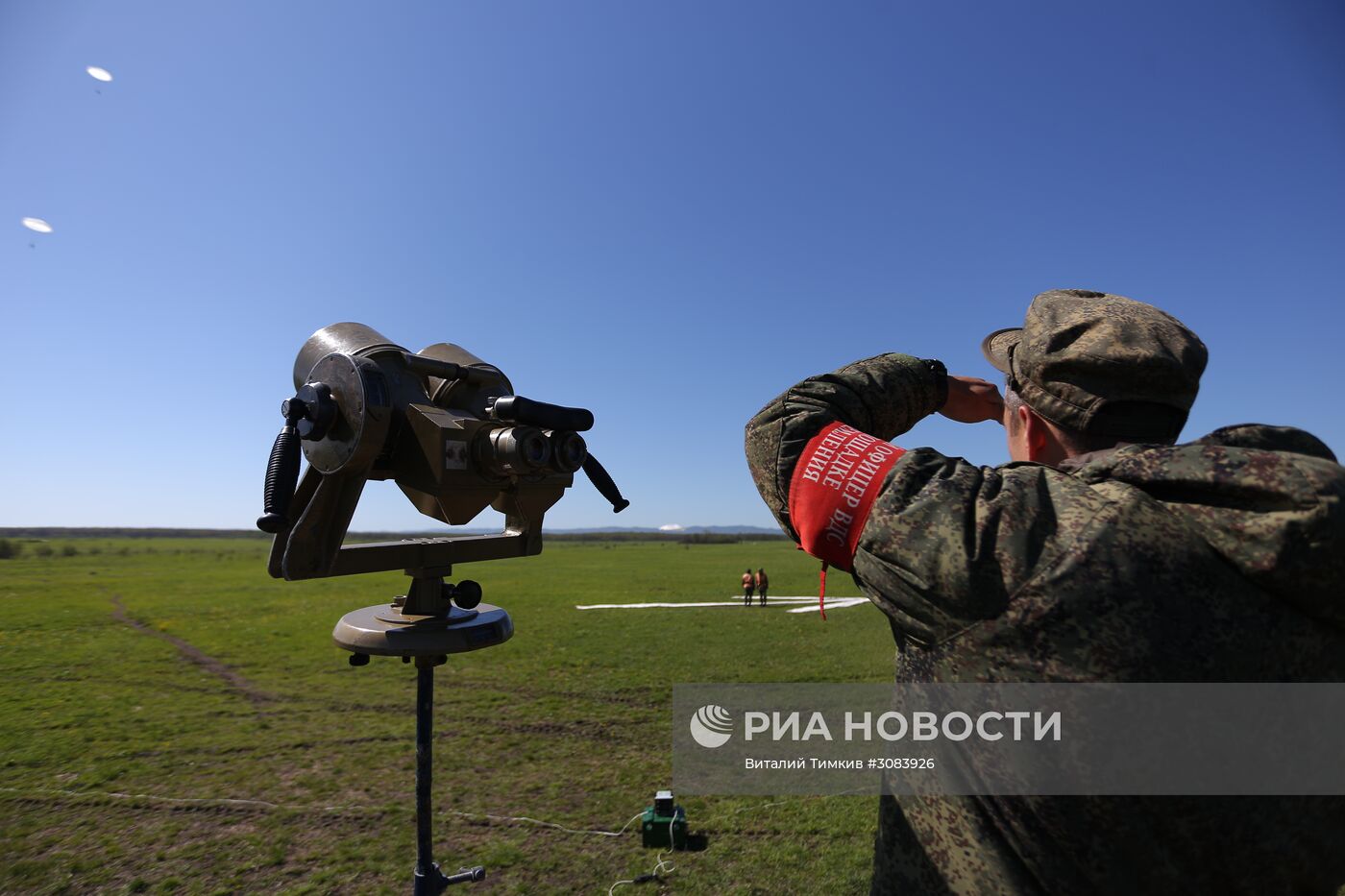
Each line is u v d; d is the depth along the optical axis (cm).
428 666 216
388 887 426
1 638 1462
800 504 102
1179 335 95
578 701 915
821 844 469
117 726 796
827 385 118
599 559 5638
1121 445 89
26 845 484
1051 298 108
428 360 199
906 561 88
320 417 174
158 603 2158
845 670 1097
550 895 414
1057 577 78
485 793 585
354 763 663
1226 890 77
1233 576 76
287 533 189
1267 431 89
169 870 450
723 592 2700
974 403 130
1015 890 83
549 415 187
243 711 868
